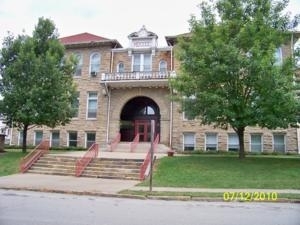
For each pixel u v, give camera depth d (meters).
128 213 9.04
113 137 32.44
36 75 23.33
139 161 19.34
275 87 18.39
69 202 10.71
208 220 8.24
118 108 32.84
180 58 21.28
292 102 18.20
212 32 21.03
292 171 17.28
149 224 7.67
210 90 20.33
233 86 19.89
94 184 15.10
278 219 8.47
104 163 19.42
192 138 31.09
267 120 18.97
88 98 33.97
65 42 35.59
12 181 15.45
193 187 14.41
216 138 30.73
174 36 32.25
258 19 20.41
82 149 31.64
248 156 24.88
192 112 20.70
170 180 15.90
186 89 20.88
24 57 23.48
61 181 15.88
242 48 20.52
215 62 19.52
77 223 7.59
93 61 34.69
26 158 20.72
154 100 32.03
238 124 19.55
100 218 8.23
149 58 33.59
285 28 21.62
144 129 33.91
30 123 24.50
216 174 16.78
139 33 34.00
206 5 22.02
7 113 23.64
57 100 24.09
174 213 9.17
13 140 35.28
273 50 19.05
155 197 12.19
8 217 8.11
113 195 12.48
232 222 8.03
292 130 29.47
